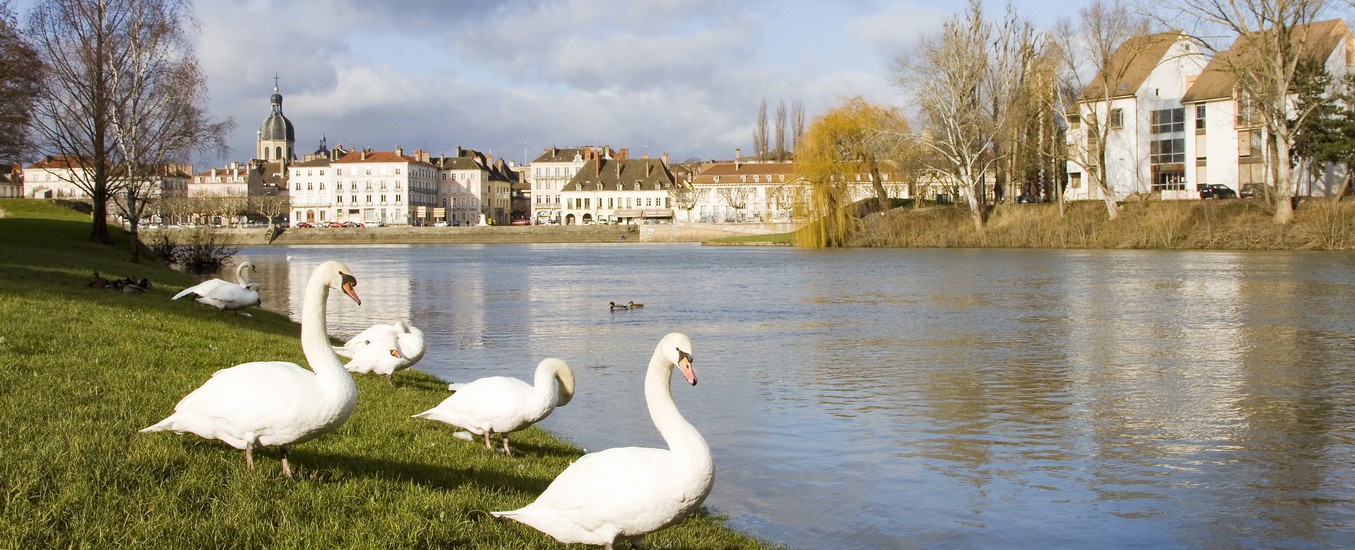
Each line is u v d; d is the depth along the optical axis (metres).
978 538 10.05
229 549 6.56
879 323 29.56
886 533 10.14
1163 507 11.10
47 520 6.58
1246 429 14.92
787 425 14.98
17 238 44.84
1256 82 66.44
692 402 16.81
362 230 135.50
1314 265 52.31
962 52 78.50
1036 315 31.56
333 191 181.75
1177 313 31.66
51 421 8.77
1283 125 65.88
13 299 17.14
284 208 179.25
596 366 21.00
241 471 7.86
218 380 7.59
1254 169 78.19
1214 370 20.47
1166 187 83.94
